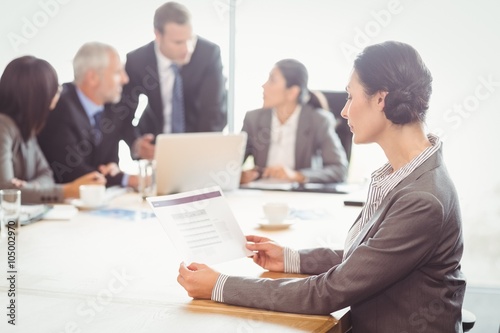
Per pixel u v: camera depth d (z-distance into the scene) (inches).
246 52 199.3
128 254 90.2
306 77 175.6
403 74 66.9
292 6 194.5
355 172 187.5
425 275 67.3
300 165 176.1
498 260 167.9
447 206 65.7
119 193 141.0
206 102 186.1
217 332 61.6
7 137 139.7
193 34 190.7
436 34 175.0
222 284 70.1
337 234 102.3
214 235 80.6
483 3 170.7
